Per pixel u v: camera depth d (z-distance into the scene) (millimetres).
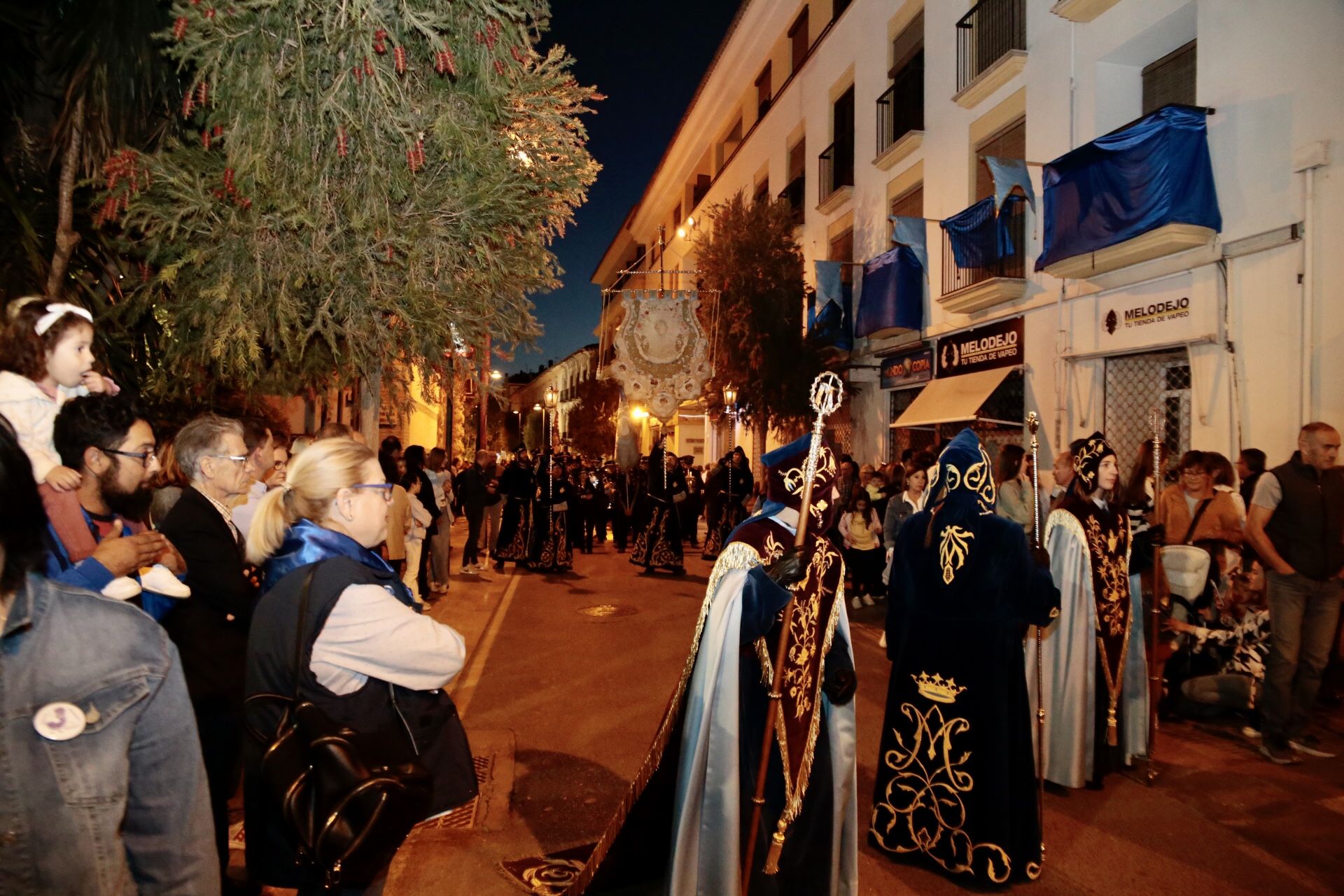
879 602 10688
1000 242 12070
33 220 4988
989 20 13078
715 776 2699
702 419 31844
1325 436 4969
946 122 14383
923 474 8961
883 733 3953
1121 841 4055
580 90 4340
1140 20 9938
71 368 2764
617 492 17625
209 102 3625
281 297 3738
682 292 13523
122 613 1491
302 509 2293
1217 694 5852
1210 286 8656
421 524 8242
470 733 5371
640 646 7938
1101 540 4695
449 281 4082
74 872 1372
